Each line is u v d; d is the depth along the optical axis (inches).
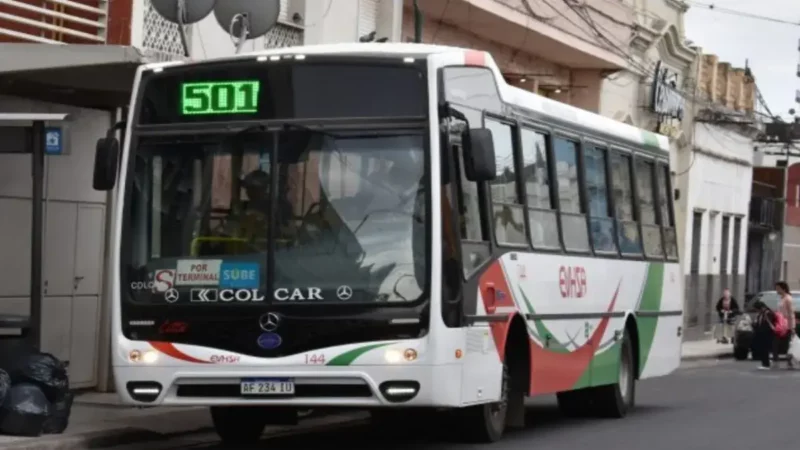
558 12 1395.2
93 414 735.1
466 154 582.9
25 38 745.0
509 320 658.2
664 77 1868.8
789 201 3144.7
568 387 747.4
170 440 690.8
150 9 838.5
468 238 611.2
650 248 900.0
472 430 674.2
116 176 649.0
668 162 950.4
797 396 1102.4
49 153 635.5
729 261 2319.1
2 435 626.2
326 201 586.6
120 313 597.3
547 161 725.9
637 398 1050.7
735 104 2299.5
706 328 2183.8
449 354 584.1
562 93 1637.6
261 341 582.9
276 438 709.9
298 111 592.7
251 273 586.2
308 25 1049.5
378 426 783.7
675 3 1994.3
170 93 605.6
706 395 1091.9
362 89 590.2
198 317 588.7
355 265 581.0
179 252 594.6
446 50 609.6
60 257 814.5
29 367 632.4
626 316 847.1
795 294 1796.3
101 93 806.5
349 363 577.0
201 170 597.9
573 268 752.3
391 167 584.4
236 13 786.2
